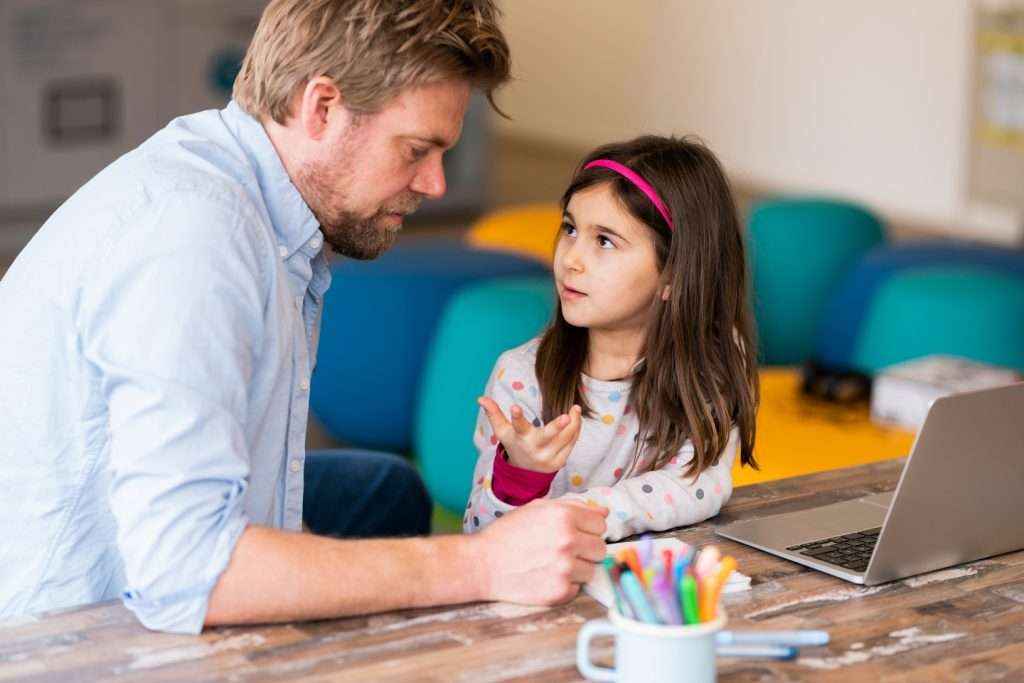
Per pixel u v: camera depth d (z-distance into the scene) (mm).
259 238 1829
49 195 8148
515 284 4504
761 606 1771
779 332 5570
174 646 1624
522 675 1556
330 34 1840
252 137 1938
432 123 1888
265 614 1670
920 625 1723
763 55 9672
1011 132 7559
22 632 1656
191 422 1691
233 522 1696
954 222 8500
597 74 11055
